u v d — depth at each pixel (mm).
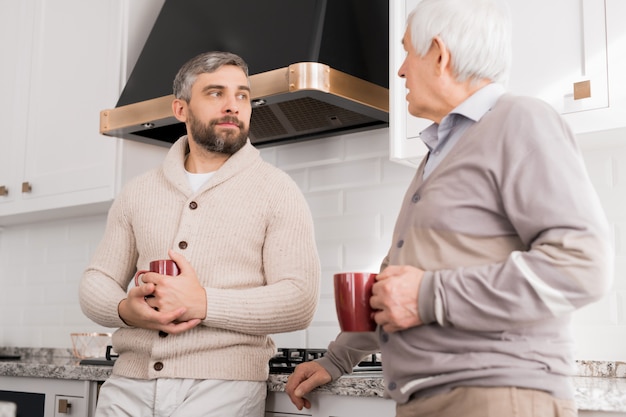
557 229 1103
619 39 1702
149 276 1663
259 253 1799
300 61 2131
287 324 1725
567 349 1175
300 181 2625
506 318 1109
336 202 2527
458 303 1132
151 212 1840
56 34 2975
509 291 1104
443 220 1205
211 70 1865
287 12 2285
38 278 3379
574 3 1779
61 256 3301
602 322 2010
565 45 1783
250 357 1755
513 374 1129
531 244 1146
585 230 1091
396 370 1244
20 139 3053
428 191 1245
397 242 1302
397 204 2389
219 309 1669
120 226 1908
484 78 1282
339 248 2498
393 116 2061
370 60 2299
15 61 3127
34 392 2367
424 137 1382
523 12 1856
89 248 3197
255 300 1691
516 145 1156
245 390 1743
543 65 1812
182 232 1773
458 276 1142
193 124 1874
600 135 1799
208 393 1703
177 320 1679
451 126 1287
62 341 3254
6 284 3498
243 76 1897
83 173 2785
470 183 1194
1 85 3170
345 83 2148
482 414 1135
